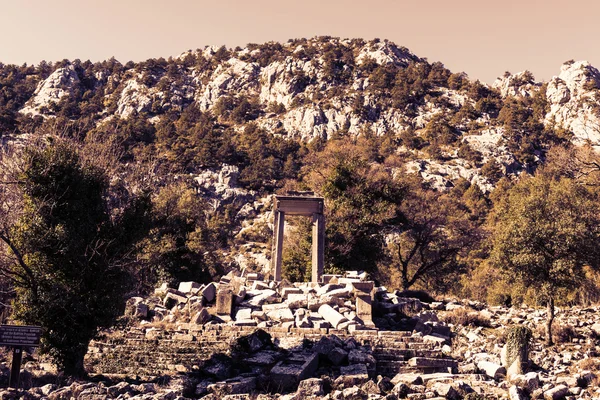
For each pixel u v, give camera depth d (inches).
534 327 1203.2
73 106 7613.2
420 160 6225.4
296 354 773.9
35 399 574.9
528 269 1138.7
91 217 777.6
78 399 581.6
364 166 2014.0
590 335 1127.0
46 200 760.3
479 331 1130.0
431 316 1098.1
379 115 7544.3
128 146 5610.2
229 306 1008.9
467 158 6373.0
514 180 5910.4
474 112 7529.5
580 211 1172.5
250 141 6786.4
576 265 1130.0
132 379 727.1
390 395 628.4
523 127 6924.2
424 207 2143.2
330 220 1900.8
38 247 736.3
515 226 1181.1
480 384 719.7
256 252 4325.8
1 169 978.1
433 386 668.1
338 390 665.0
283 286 1183.6
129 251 818.8
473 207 4872.0
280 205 1501.0
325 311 994.1
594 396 725.3
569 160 2031.3
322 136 7234.3
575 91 7391.7
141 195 837.8
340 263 1835.6
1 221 812.0
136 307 1027.3
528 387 725.3
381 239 2009.1
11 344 621.0
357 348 839.1
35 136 1109.7
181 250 1748.3
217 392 654.5
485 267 2306.8
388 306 1111.6
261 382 698.2
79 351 740.0
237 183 5900.6
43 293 726.5
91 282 765.3
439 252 2172.7
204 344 862.5
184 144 6107.3
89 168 811.4
